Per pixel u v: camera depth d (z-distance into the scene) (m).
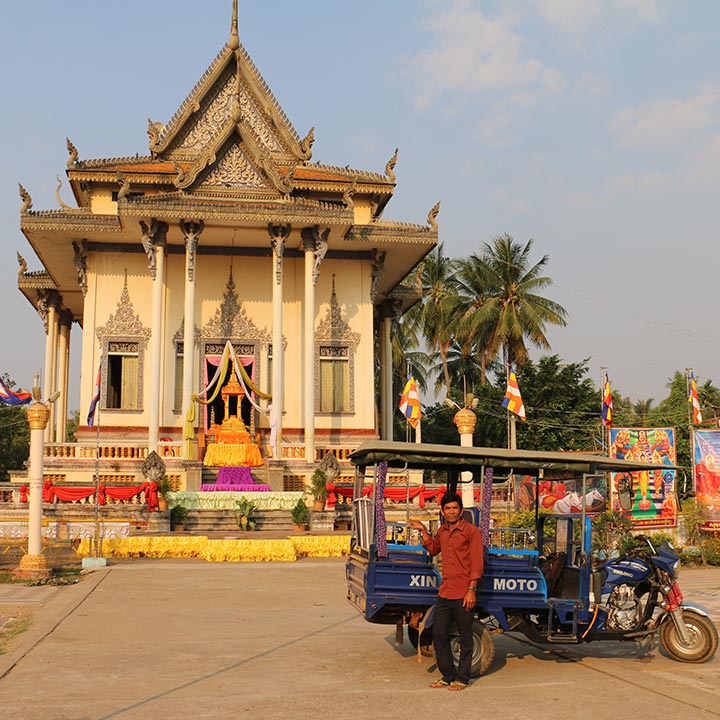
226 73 33.19
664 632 9.20
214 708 6.92
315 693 7.45
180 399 30.28
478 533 7.95
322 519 23.28
